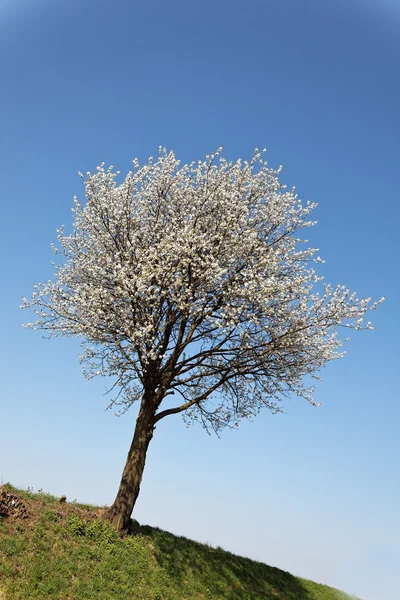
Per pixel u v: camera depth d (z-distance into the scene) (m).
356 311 19.81
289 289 20.03
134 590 15.73
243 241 19.80
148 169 21.08
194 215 20.03
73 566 15.44
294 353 20.50
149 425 19.73
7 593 13.44
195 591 17.61
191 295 19.16
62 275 20.41
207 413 21.38
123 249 19.95
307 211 21.77
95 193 20.52
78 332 19.95
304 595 22.42
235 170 21.17
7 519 16.20
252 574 21.42
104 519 18.33
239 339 20.12
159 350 19.42
